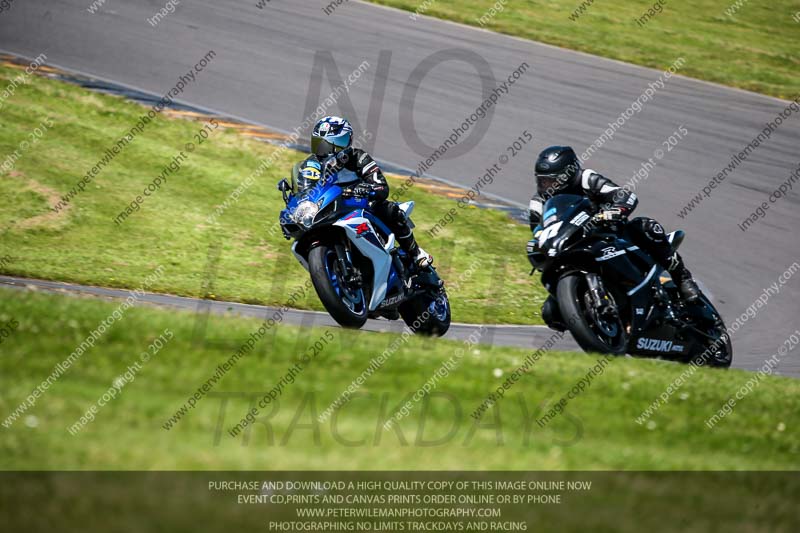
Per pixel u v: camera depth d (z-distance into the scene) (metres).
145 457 16.69
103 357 22.12
